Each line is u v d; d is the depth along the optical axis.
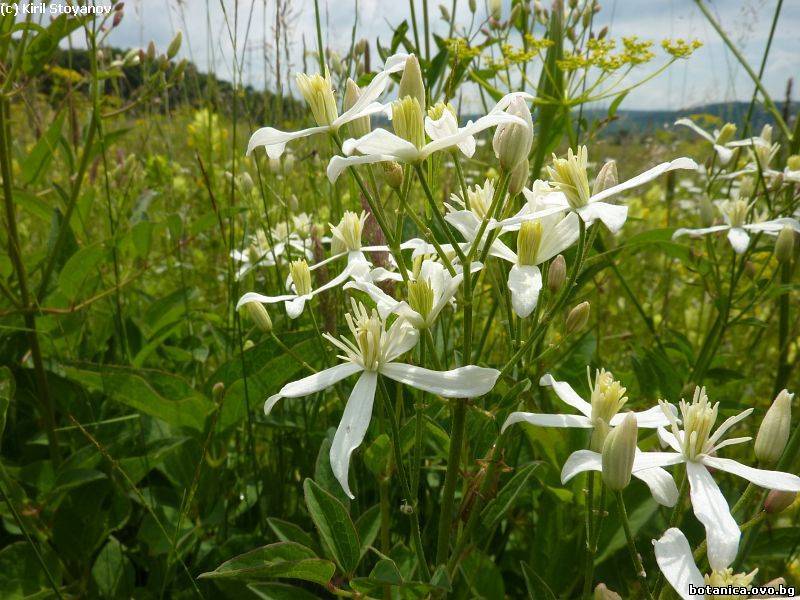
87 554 0.12
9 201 0.13
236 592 0.11
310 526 0.13
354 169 0.09
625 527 0.07
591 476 0.08
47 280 0.14
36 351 0.13
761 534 0.12
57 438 0.14
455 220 0.09
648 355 0.15
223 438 0.13
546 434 0.11
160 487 0.13
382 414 0.10
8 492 0.12
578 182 0.08
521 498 0.13
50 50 0.13
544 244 0.09
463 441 0.09
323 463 0.10
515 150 0.08
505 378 0.11
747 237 0.15
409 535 0.13
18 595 0.11
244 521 0.14
